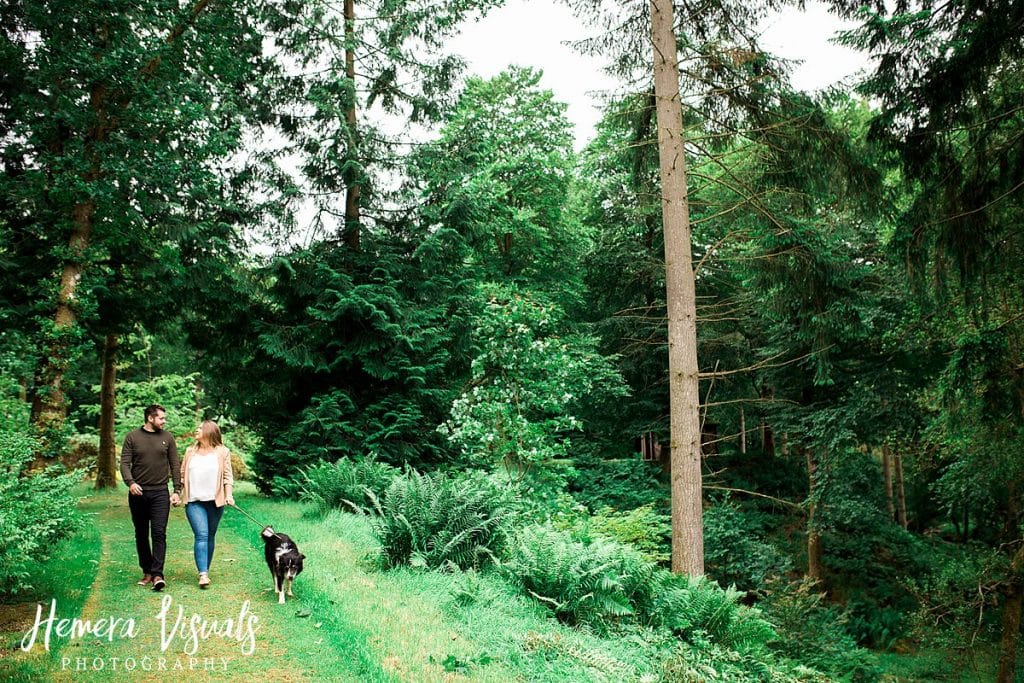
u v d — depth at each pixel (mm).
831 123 11203
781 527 20234
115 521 10914
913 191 11148
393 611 6293
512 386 13312
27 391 11641
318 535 9633
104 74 10930
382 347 15453
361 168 15680
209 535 7051
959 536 23312
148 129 11742
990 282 10477
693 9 11422
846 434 15406
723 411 23359
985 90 9336
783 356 17562
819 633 12273
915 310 12688
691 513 10117
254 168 15734
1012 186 9445
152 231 12758
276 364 16172
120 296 14023
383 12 15602
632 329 20766
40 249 12555
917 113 9695
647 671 5852
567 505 12945
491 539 8055
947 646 13562
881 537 20062
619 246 20625
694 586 8273
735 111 11758
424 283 16156
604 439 21156
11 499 5645
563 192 22297
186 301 15055
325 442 14891
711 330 20250
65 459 16125
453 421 15008
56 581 6520
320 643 5484
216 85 12930
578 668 5387
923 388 14953
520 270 22438
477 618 6262
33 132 11305
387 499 8328
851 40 9422
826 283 13742
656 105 11258
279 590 6457
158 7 11477
